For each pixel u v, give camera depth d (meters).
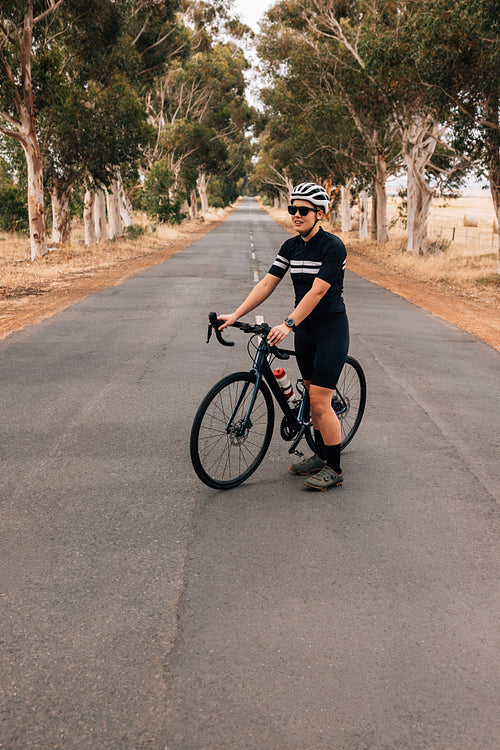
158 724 2.10
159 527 3.48
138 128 25.53
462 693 2.27
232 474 4.09
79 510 3.67
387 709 2.19
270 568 3.07
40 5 20.23
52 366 7.32
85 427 5.18
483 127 18.20
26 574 2.98
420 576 3.04
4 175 38.34
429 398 6.36
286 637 2.55
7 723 2.10
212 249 29.05
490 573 3.09
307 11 29.53
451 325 11.11
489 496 4.01
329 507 3.78
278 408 5.32
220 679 2.31
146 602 2.77
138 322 10.27
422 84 19.16
